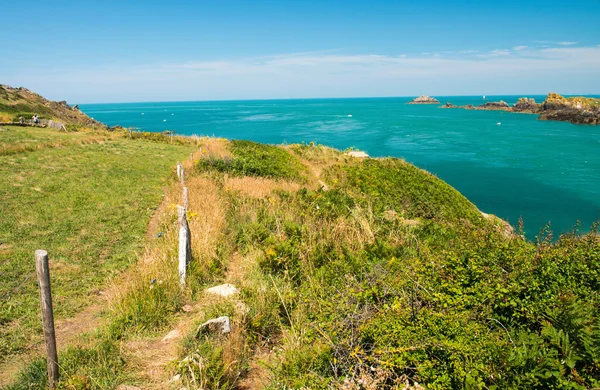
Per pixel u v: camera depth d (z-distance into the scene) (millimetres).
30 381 5008
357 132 83312
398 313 5551
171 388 4891
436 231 11586
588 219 26188
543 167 43250
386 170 24828
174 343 5902
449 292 6215
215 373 4965
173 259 8695
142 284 7555
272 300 7074
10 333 6227
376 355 4883
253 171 20906
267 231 10766
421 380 4566
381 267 7750
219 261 9148
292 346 5566
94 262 9266
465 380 4270
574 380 4027
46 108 79625
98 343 5828
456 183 36844
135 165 20797
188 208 12273
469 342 4859
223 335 5969
